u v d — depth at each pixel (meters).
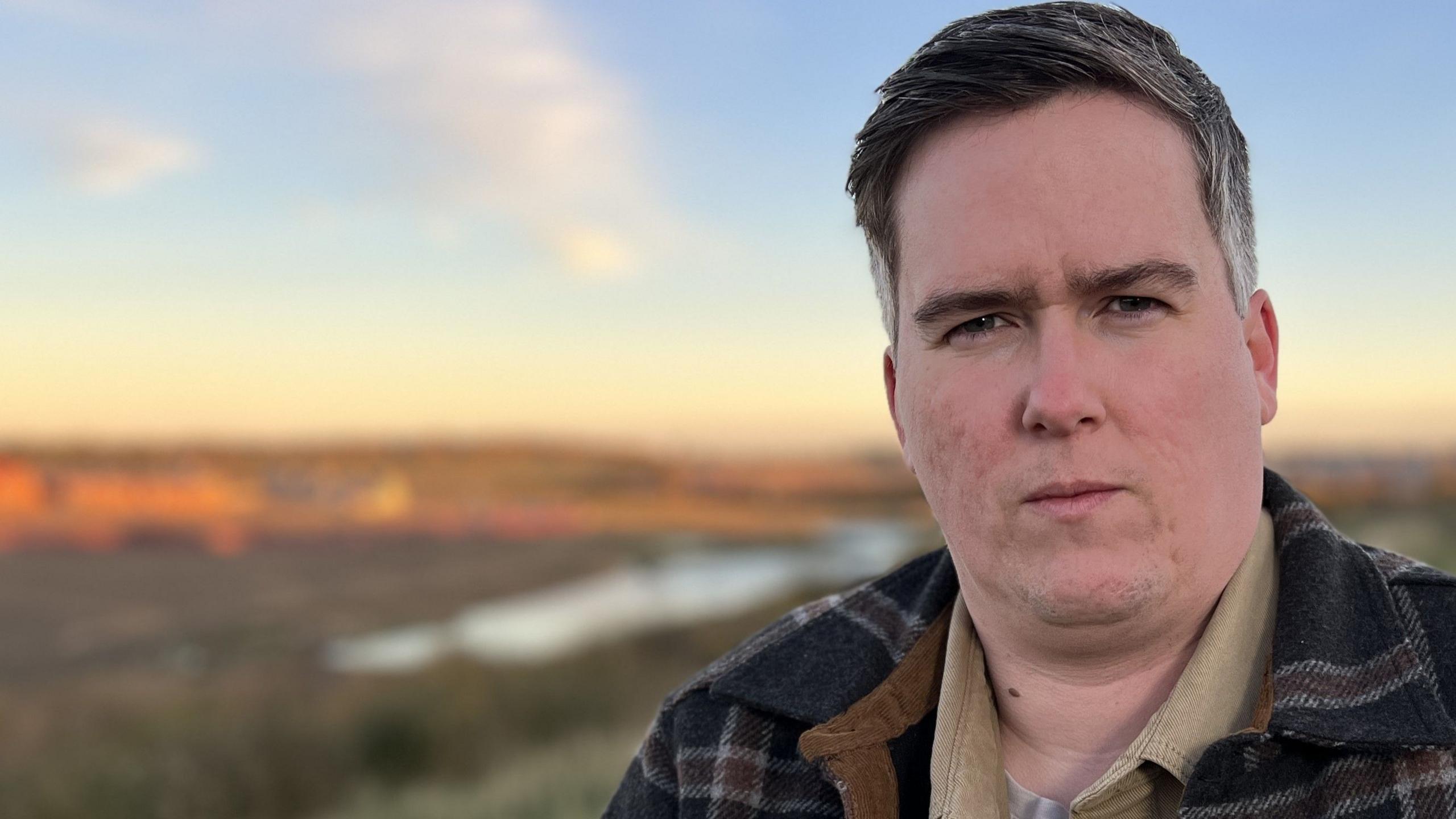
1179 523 1.04
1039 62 1.04
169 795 11.86
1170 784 1.10
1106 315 1.06
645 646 23.14
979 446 1.08
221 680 16.41
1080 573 1.03
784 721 1.44
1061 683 1.18
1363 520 16.77
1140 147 1.04
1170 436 1.03
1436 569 1.17
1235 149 1.16
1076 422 1.01
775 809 1.40
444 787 12.15
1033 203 1.04
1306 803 1.02
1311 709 1.02
